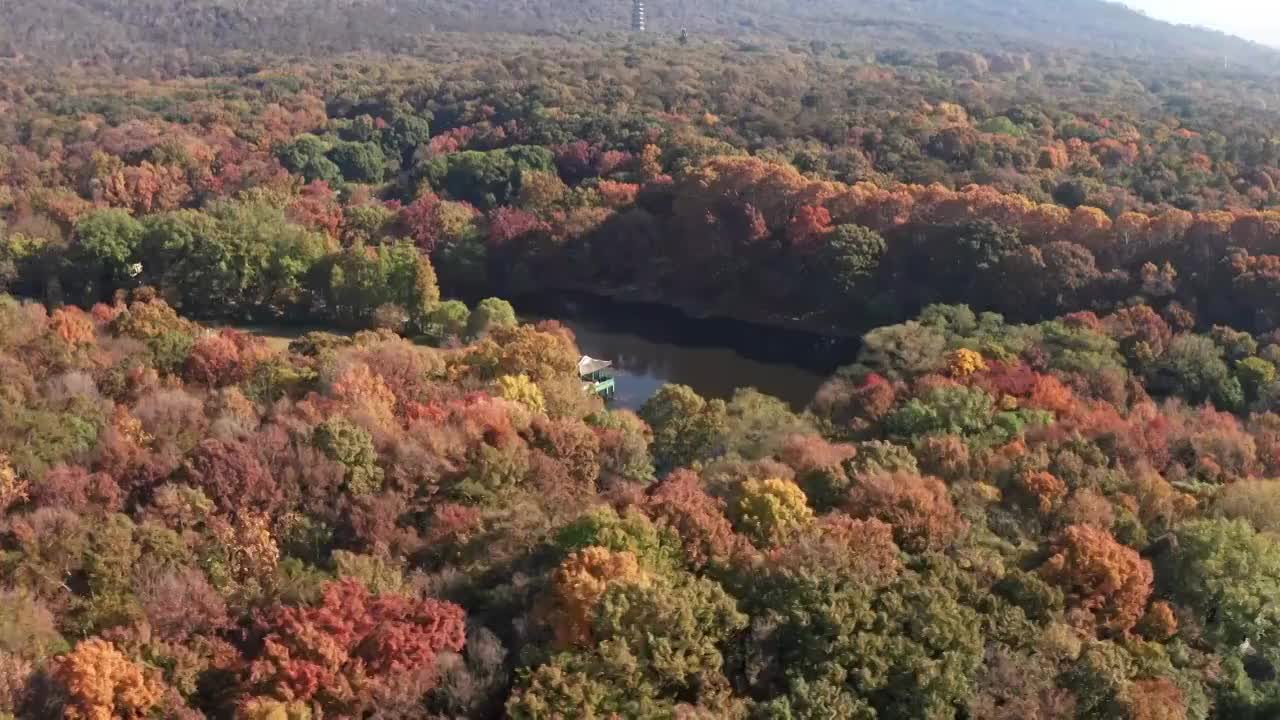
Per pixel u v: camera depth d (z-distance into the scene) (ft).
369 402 226.17
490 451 199.21
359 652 139.54
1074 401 264.11
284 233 441.27
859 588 150.92
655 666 136.98
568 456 213.87
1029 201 426.10
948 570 161.79
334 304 427.33
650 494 191.52
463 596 159.02
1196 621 167.94
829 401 282.77
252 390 257.14
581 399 268.41
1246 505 198.08
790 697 138.31
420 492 194.39
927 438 225.97
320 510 184.14
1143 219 387.14
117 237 432.66
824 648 144.36
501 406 223.51
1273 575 172.45
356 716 132.26
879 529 167.84
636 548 160.56
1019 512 196.03
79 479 180.34
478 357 285.64
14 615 142.31
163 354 276.21
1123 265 386.11
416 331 418.31
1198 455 233.76
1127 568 164.86
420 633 139.74
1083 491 195.00
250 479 181.37
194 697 137.39
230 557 167.12
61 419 208.33
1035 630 153.69
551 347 289.94
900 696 141.79
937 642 146.00
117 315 311.27
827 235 440.45
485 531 177.88
